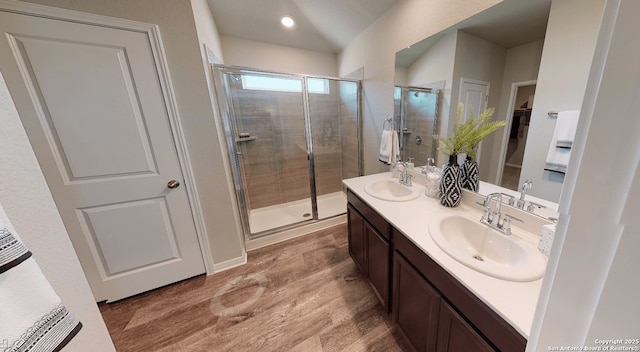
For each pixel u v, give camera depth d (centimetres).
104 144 135
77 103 125
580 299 24
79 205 137
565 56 88
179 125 148
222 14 198
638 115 16
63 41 117
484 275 75
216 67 184
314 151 300
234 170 207
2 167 55
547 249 82
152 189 152
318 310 147
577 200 23
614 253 20
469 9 122
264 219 269
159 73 137
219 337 132
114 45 125
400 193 172
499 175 117
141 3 125
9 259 44
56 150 127
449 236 112
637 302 19
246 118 250
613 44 18
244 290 166
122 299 160
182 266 173
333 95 288
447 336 86
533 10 96
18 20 108
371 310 145
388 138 203
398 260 112
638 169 17
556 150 93
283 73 232
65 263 68
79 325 54
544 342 30
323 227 254
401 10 175
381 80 211
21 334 44
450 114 141
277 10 193
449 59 138
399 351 120
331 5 185
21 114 117
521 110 104
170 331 136
